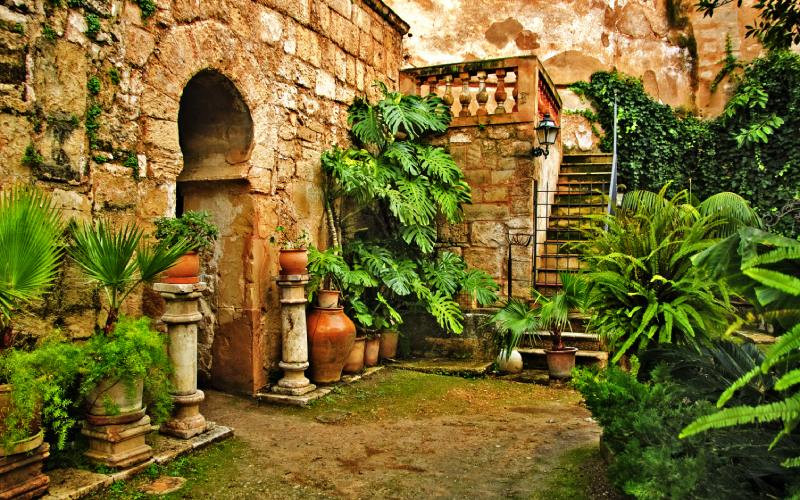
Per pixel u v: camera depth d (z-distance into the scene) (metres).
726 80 12.62
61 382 3.27
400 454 4.20
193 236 4.18
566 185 10.30
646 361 3.60
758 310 2.28
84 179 3.96
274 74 5.81
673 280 3.51
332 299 6.02
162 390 3.78
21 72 3.59
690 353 3.18
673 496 2.18
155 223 4.16
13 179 3.54
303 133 6.29
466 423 4.97
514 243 7.89
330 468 3.91
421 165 7.60
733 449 2.41
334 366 5.96
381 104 7.13
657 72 13.04
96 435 3.54
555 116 10.28
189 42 4.78
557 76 12.59
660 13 13.14
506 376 6.75
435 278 7.36
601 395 3.30
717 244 2.32
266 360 5.73
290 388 5.52
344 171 6.23
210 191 5.73
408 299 7.66
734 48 12.62
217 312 5.71
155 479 3.59
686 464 2.27
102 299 4.03
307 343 5.89
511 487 3.56
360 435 4.62
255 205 5.56
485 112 8.19
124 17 4.24
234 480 3.66
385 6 7.91
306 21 6.32
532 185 7.90
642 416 2.80
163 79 4.55
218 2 5.08
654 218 3.70
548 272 8.52
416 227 7.25
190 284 4.19
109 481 3.39
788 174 11.10
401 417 5.14
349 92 7.22
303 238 6.10
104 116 4.11
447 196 7.43
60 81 3.80
